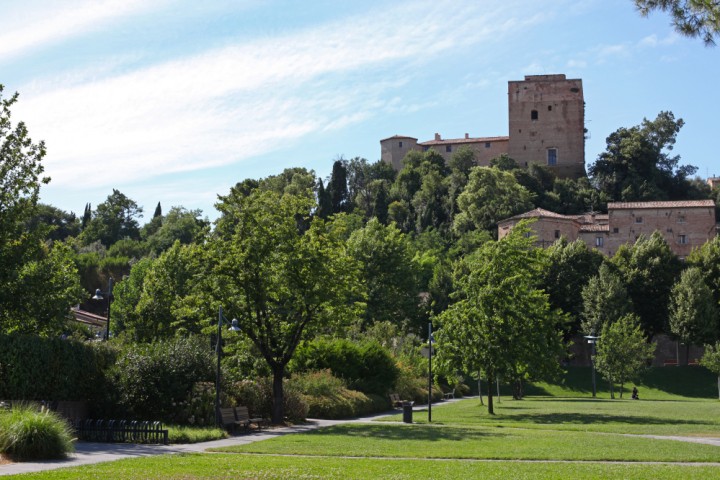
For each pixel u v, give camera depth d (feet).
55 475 51.31
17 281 115.34
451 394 234.99
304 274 122.93
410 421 123.95
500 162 551.59
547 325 150.00
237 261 123.75
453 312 151.23
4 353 92.58
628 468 61.98
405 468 60.03
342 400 139.95
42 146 120.98
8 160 117.80
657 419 128.26
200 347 116.47
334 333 140.67
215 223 129.59
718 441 88.69
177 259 199.41
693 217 404.57
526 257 150.61
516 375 146.61
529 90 575.38
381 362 172.96
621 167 524.93
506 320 144.87
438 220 509.76
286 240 124.57
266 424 115.96
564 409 161.27
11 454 62.54
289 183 554.87
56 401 96.63
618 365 227.81
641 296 306.35
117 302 220.43
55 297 122.01
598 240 411.95
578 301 305.12
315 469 57.62
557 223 401.29
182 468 56.75
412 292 303.89
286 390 128.67
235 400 114.21
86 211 523.29
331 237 127.65
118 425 86.22
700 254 320.70
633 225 409.69
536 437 93.20
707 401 215.92
